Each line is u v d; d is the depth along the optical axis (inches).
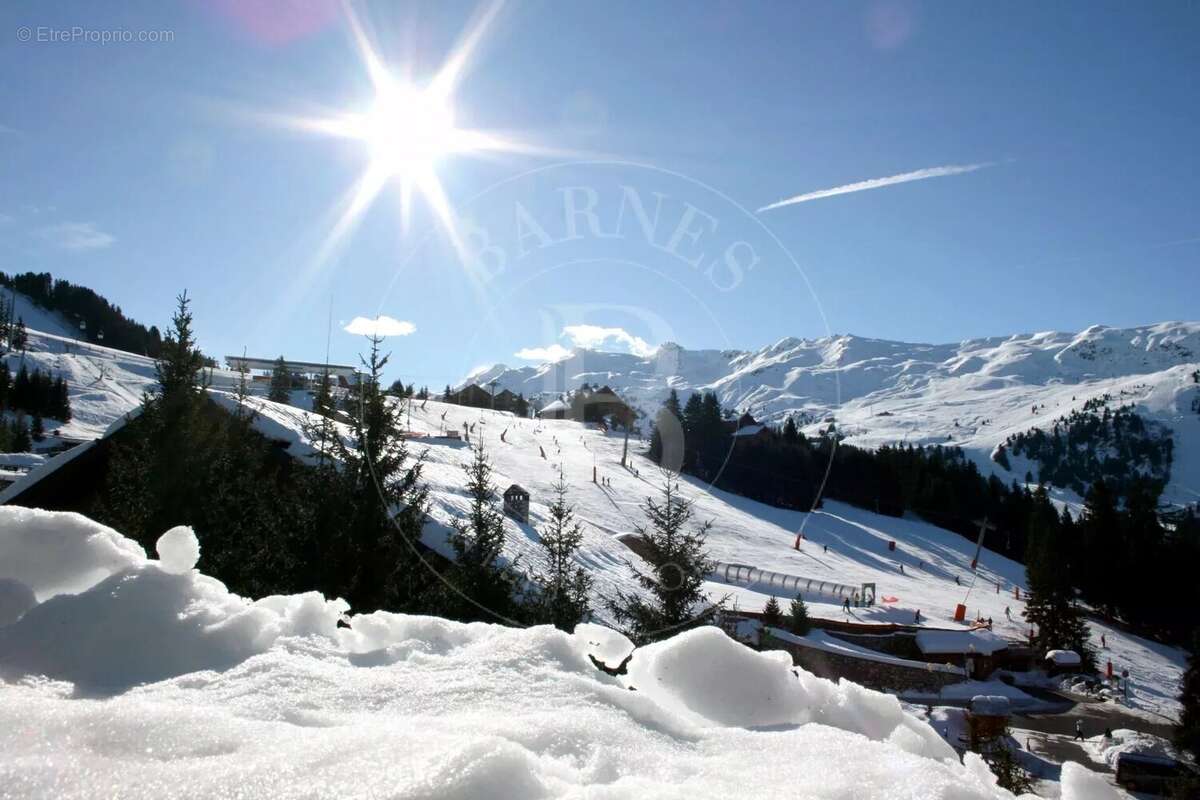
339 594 420.5
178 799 42.8
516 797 46.2
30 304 6387.8
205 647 79.2
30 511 89.7
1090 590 2271.2
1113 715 1295.5
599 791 48.1
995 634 1638.8
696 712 84.0
